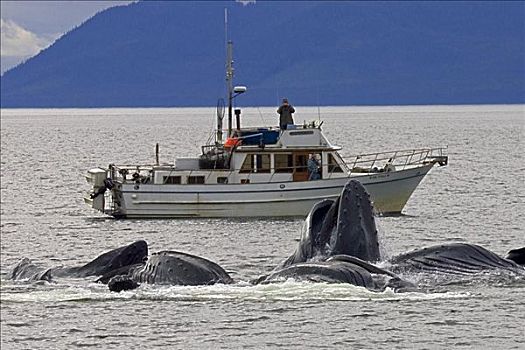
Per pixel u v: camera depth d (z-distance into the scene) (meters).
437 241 178.50
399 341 100.44
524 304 109.88
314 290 112.25
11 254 170.00
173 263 118.88
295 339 101.44
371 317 106.31
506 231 188.88
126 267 123.56
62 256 167.62
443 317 106.50
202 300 112.62
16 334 104.38
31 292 119.06
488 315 106.38
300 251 119.19
